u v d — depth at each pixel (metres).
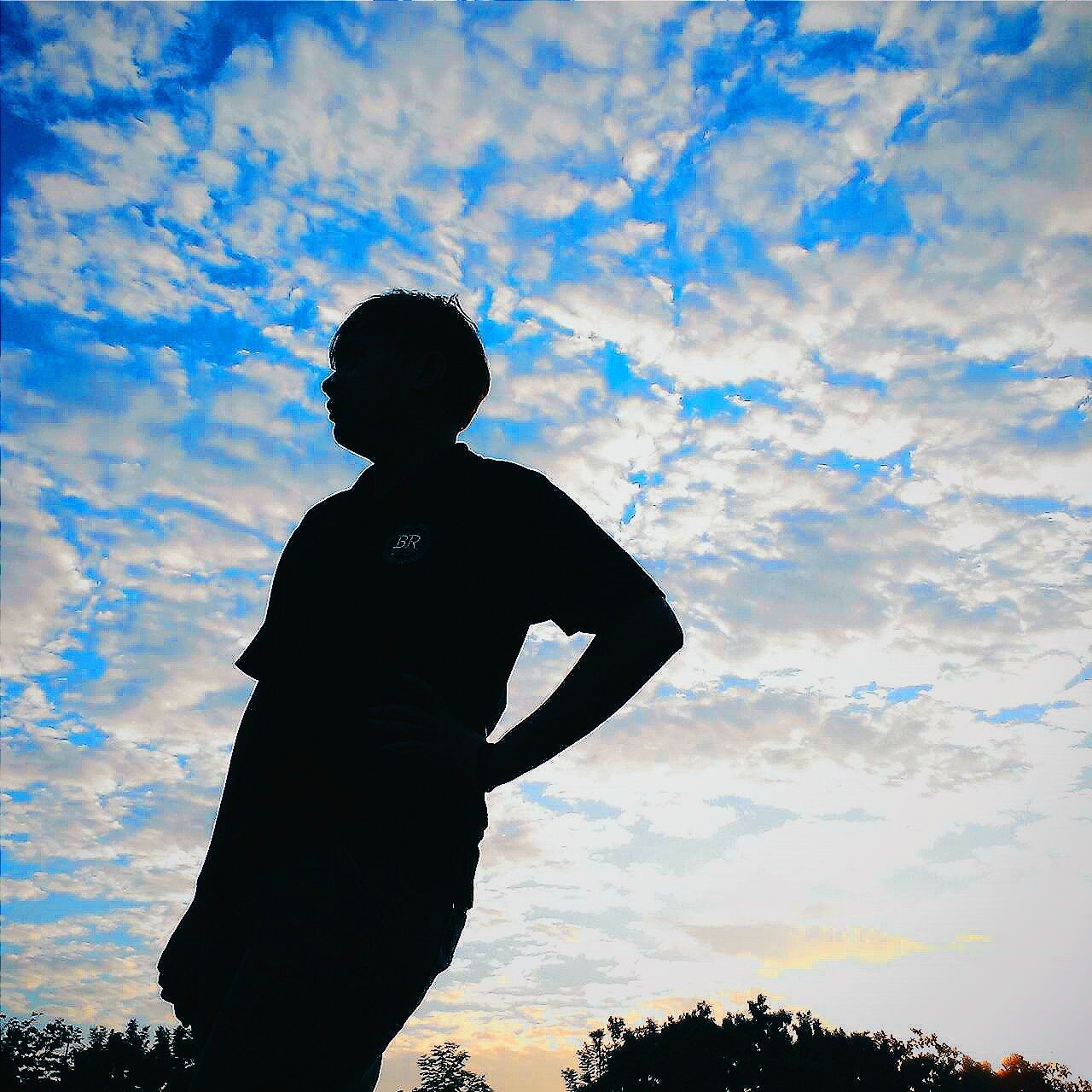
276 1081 1.36
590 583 1.63
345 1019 1.41
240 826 1.62
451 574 1.67
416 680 1.58
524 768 1.53
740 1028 74.00
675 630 1.62
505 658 1.71
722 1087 70.69
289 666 1.72
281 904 1.46
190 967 1.75
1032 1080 72.12
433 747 1.51
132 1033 62.41
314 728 1.59
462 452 1.88
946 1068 73.38
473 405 2.10
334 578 1.77
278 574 2.05
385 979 1.44
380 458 1.98
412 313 2.03
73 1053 61.38
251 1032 1.37
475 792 1.58
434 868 1.49
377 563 1.72
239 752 1.81
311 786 1.53
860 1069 71.19
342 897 1.43
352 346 2.03
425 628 1.63
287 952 1.41
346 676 1.62
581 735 1.55
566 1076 75.62
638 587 1.63
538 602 1.75
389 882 1.45
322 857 1.47
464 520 1.72
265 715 1.71
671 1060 72.25
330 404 2.02
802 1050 72.81
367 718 1.56
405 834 1.48
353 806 1.49
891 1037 74.06
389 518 1.78
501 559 1.70
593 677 1.55
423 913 1.48
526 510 1.72
